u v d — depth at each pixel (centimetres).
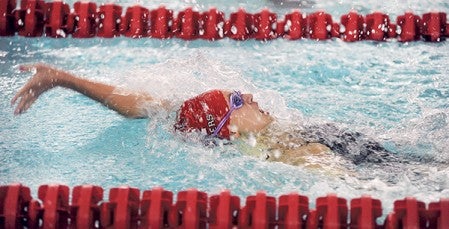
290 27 672
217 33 668
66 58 616
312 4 757
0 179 425
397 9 746
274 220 368
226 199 366
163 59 612
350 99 552
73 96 552
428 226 363
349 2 766
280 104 511
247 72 591
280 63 614
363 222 357
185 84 506
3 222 366
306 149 444
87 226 365
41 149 466
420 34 675
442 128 486
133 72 568
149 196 373
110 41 655
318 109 530
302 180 416
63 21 673
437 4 762
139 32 666
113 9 670
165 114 473
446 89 569
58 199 372
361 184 409
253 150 446
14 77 575
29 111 523
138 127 498
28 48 637
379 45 659
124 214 365
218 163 440
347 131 465
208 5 744
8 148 466
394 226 359
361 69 609
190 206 366
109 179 429
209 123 454
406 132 485
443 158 446
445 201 363
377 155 443
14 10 669
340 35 673
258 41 662
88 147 470
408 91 568
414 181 413
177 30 672
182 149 457
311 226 362
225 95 461
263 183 416
